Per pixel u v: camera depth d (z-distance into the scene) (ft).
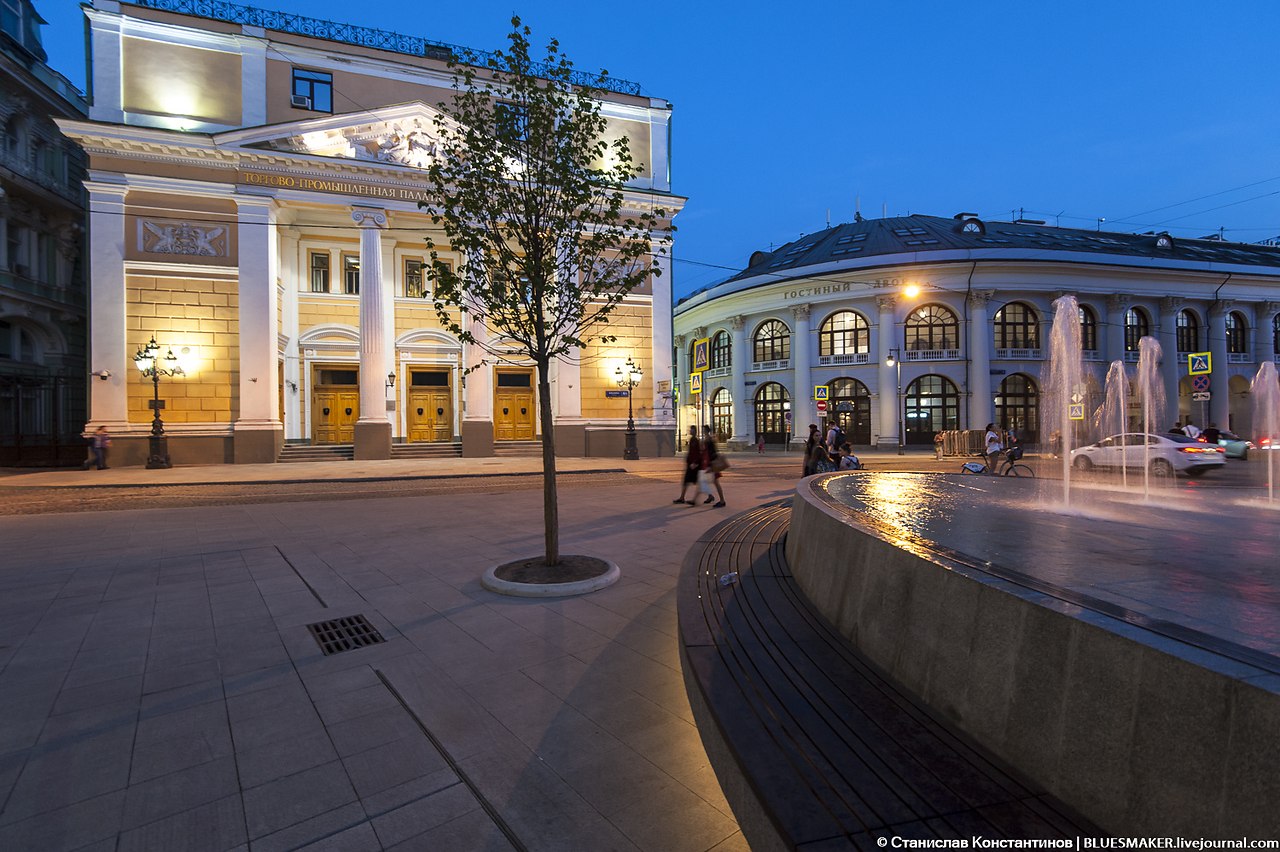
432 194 20.84
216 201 73.00
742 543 21.08
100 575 20.99
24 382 84.33
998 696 7.14
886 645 9.70
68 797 8.59
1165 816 5.17
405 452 81.82
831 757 7.09
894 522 16.30
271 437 72.90
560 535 27.78
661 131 90.94
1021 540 13.57
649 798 8.41
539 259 20.56
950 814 5.97
